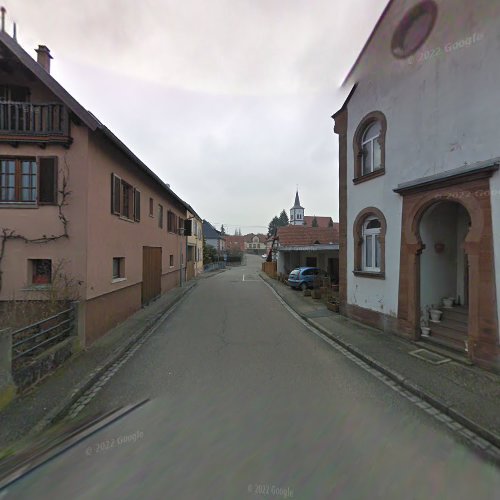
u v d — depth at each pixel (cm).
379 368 540
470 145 534
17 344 445
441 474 281
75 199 682
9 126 664
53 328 550
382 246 776
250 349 670
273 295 1630
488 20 505
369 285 839
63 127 665
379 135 793
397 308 728
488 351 509
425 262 687
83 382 479
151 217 1270
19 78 711
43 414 383
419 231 677
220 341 738
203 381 492
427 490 261
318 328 848
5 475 278
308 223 7362
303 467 287
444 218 699
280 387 468
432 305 692
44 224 676
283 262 2489
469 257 537
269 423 364
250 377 508
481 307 520
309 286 1755
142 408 405
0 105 669
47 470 284
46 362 503
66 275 673
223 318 1023
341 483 268
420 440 333
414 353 608
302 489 260
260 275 3075
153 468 286
